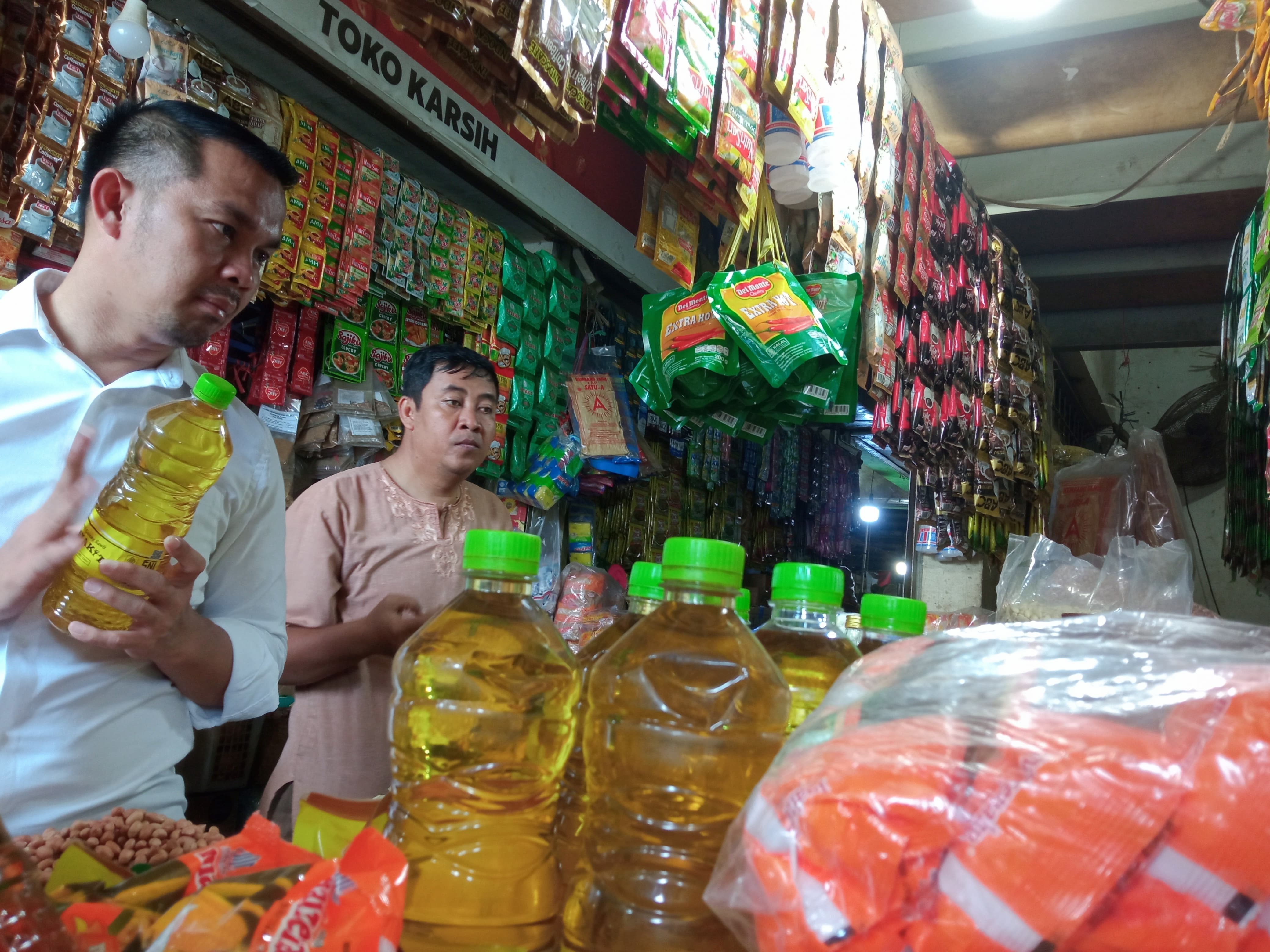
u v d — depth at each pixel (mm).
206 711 1210
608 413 2943
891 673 541
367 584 1889
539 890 630
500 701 676
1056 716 457
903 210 2717
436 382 1980
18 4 1464
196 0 1856
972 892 412
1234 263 3139
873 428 2791
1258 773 412
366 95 2236
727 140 1718
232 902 435
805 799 452
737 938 514
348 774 1761
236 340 2039
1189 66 3408
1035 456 4695
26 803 1064
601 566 3443
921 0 3174
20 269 1604
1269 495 2582
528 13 1075
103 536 909
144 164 1043
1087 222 4914
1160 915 400
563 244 3047
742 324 1995
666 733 640
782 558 5262
